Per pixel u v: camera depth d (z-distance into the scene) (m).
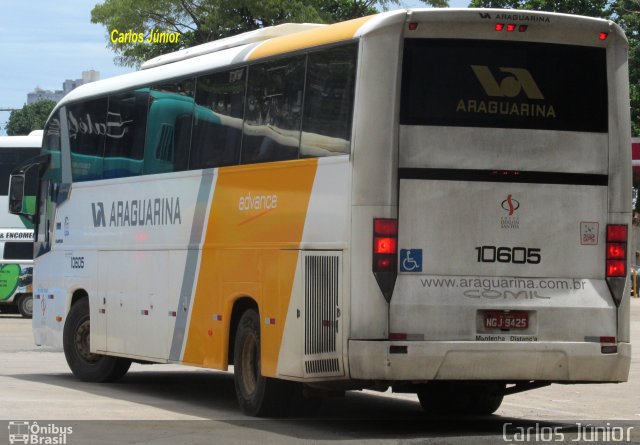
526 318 14.95
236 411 17.81
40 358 27.72
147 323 19.94
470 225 14.86
